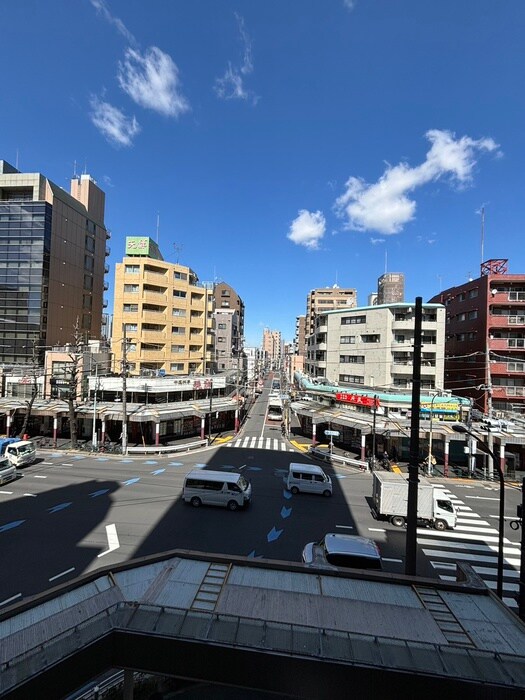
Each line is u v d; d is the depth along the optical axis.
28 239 49.28
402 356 41.78
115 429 38.94
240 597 6.54
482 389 35.78
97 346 46.75
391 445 34.78
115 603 6.07
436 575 14.38
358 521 18.84
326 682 4.98
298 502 21.16
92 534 16.16
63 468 26.56
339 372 47.84
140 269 47.88
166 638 5.32
